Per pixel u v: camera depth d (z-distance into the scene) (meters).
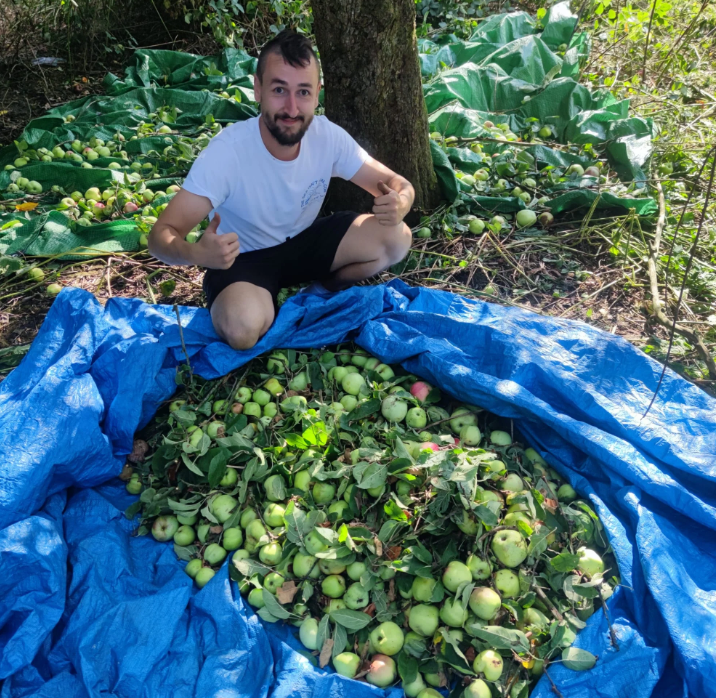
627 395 2.87
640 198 4.22
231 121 5.56
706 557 2.33
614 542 2.30
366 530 2.32
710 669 1.95
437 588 2.16
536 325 3.20
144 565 2.41
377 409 2.75
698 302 3.69
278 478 2.53
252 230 3.05
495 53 5.70
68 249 4.14
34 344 2.95
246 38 6.98
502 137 4.89
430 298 3.40
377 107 3.84
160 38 7.21
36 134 5.38
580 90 5.29
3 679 2.03
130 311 3.17
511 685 2.02
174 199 2.76
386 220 2.96
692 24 6.23
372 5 3.50
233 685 2.06
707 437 2.60
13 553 2.14
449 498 2.33
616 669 2.02
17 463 2.34
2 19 7.32
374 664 2.08
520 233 4.21
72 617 2.16
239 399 2.92
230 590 2.29
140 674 2.06
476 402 2.80
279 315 3.11
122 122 5.48
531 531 2.24
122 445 2.76
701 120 5.44
